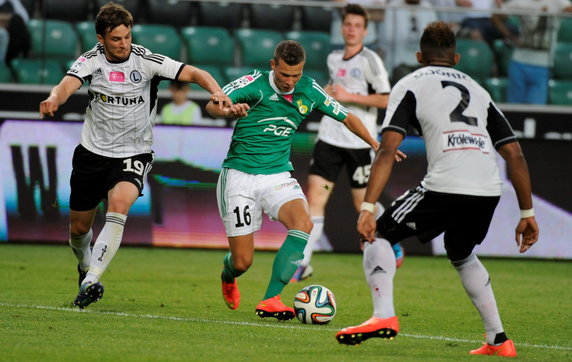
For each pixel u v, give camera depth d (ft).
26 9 151.33
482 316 60.29
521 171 57.52
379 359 56.49
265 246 139.74
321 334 67.36
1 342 58.49
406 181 138.82
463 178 56.54
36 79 151.23
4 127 136.77
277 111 76.02
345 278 112.37
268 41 159.12
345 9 115.85
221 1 158.51
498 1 178.81
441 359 57.21
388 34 153.58
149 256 129.08
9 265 111.75
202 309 80.18
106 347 57.98
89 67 75.00
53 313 73.20
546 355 61.72
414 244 144.05
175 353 56.65
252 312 79.66
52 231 137.59
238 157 76.95
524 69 160.15
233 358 55.42
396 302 92.12
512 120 157.69
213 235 138.72
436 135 57.11
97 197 80.28
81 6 153.28
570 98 160.86
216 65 158.81
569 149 142.51
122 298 86.02
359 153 114.52
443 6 174.60
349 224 141.28
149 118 77.97
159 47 157.69
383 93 114.42
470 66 158.92
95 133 77.51
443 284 109.81
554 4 177.68
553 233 141.79
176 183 138.51
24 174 136.87
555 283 115.03
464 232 58.95
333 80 116.88
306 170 138.31
